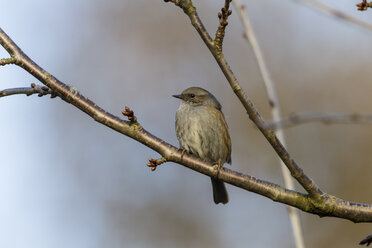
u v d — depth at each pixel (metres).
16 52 6.24
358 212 6.01
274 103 7.41
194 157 6.68
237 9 8.08
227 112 15.62
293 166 5.96
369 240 5.59
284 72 15.75
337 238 13.19
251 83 15.87
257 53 7.78
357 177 13.97
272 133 5.83
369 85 14.91
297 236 6.57
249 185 6.46
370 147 14.16
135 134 6.50
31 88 6.31
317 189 6.06
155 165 6.61
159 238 14.30
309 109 15.06
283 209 14.23
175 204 14.62
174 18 16.75
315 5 5.83
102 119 6.38
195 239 14.27
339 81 15.23
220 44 5.67
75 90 6.38
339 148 14.44
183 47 16.53
